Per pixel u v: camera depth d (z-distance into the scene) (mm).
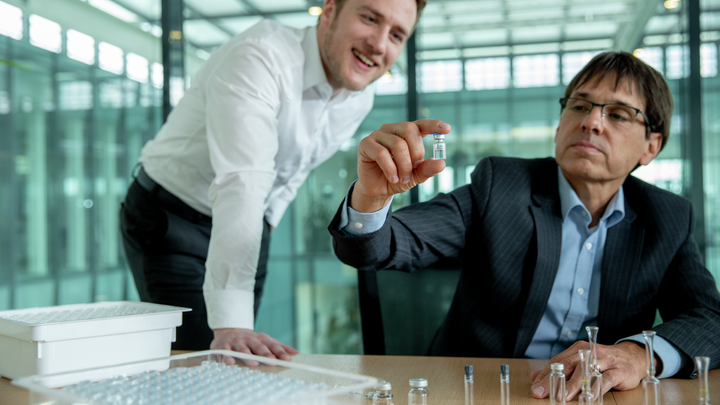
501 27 2984
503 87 2984
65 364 731
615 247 1155
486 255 1195
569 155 1158
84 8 3279
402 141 800
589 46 2918
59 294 3312
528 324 1134
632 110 1120
